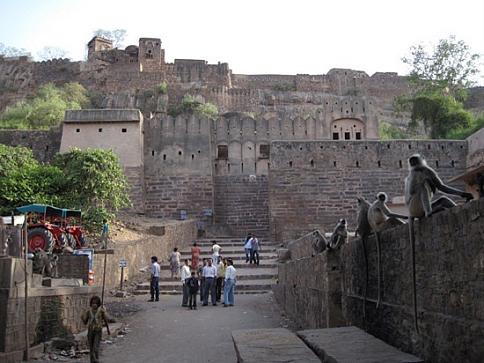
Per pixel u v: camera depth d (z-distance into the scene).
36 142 33.78
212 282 15.82
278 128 34.41
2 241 10.57
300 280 12.05
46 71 73.19
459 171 30.30
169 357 9.02
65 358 8.89
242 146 33.72
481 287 4.33
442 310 5.09
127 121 31.62
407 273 6.05
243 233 32.12
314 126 34.91
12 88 71.81
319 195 30.02
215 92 66.88
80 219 20.09
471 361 4.47
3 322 8.08
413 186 5.66
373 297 7.37
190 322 12.67
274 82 73.69
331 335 7.28
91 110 31.95
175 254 20.28
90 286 12.00
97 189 22.78
